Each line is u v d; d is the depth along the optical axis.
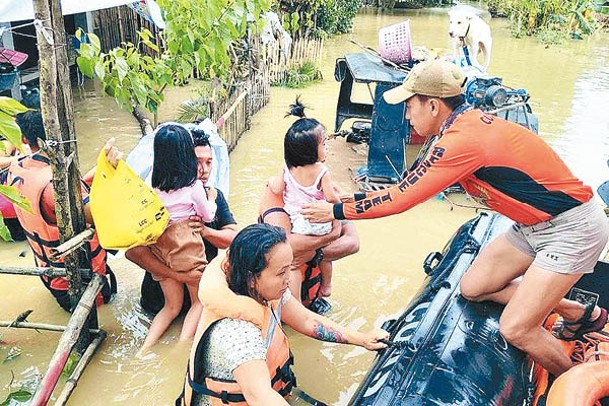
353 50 14.06
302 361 3.68
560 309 3.04
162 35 6.72
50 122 3.19
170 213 3.58
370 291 4.45
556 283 2.78
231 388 2.38
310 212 3.11
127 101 5.13
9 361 3.55
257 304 2.41
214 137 4.91
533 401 2.89
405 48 6.24
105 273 3.97
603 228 2.80
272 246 2.32
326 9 14.38
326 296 4.12
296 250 3.57
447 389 2.55
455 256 3.74
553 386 2.62
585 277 3.50
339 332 2.94
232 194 5.94
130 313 4.06
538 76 11.90
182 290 3.85
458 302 3.21
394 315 4.18
